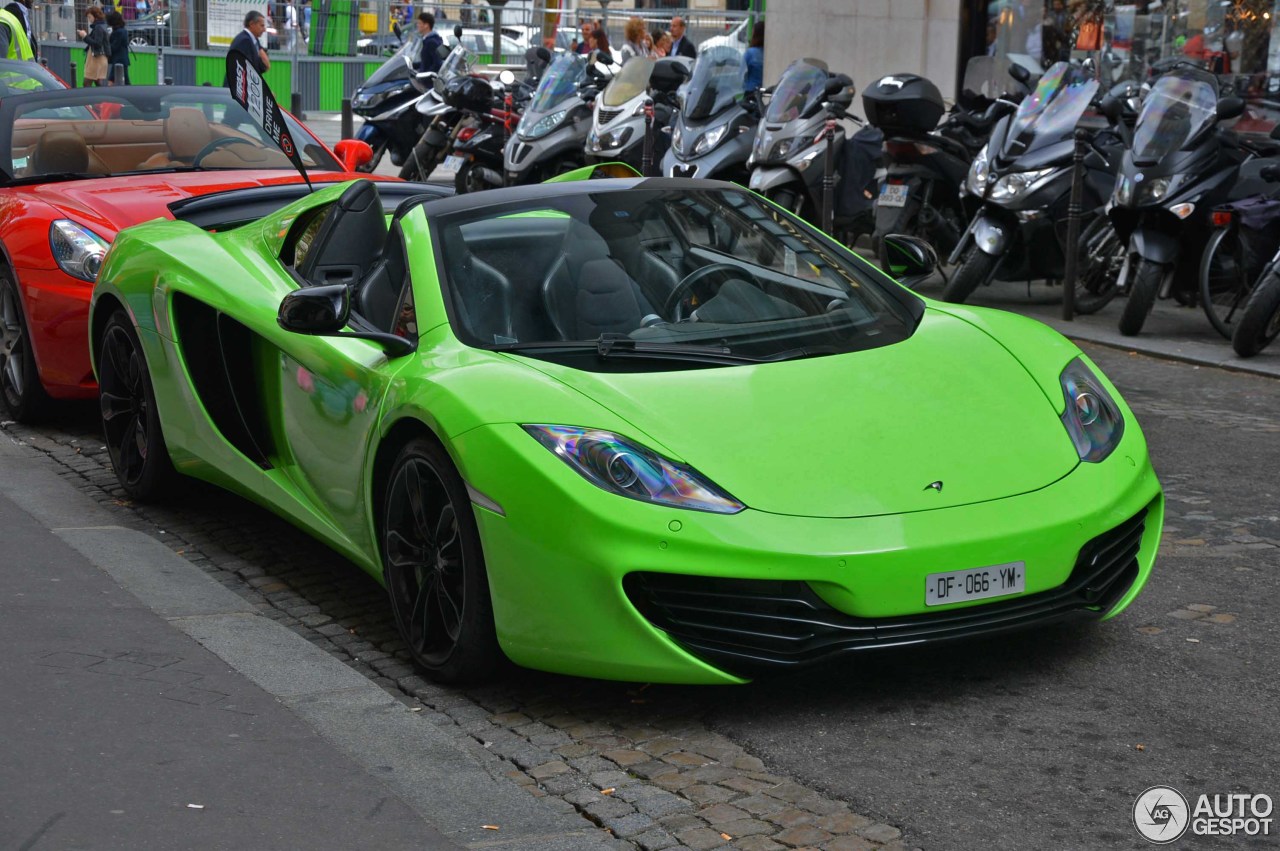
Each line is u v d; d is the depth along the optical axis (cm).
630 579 346
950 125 1115
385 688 392
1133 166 871
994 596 352
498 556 358
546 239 442
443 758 335
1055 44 1478
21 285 666
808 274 452
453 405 372
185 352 518
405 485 394
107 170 748
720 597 348
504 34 2525
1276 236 823
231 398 505
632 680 351
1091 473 377
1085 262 967
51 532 512
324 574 492
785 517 345
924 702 367
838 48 1616
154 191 689
